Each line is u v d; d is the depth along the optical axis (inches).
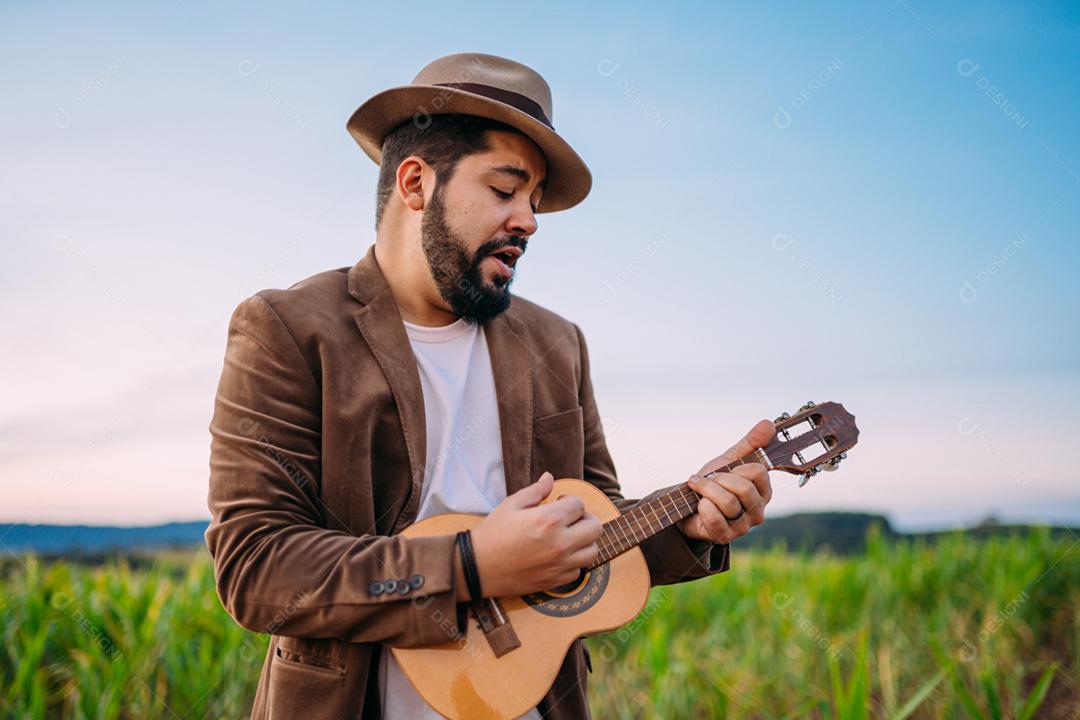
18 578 177.2
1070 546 221.1
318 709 68.1
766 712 166.9
